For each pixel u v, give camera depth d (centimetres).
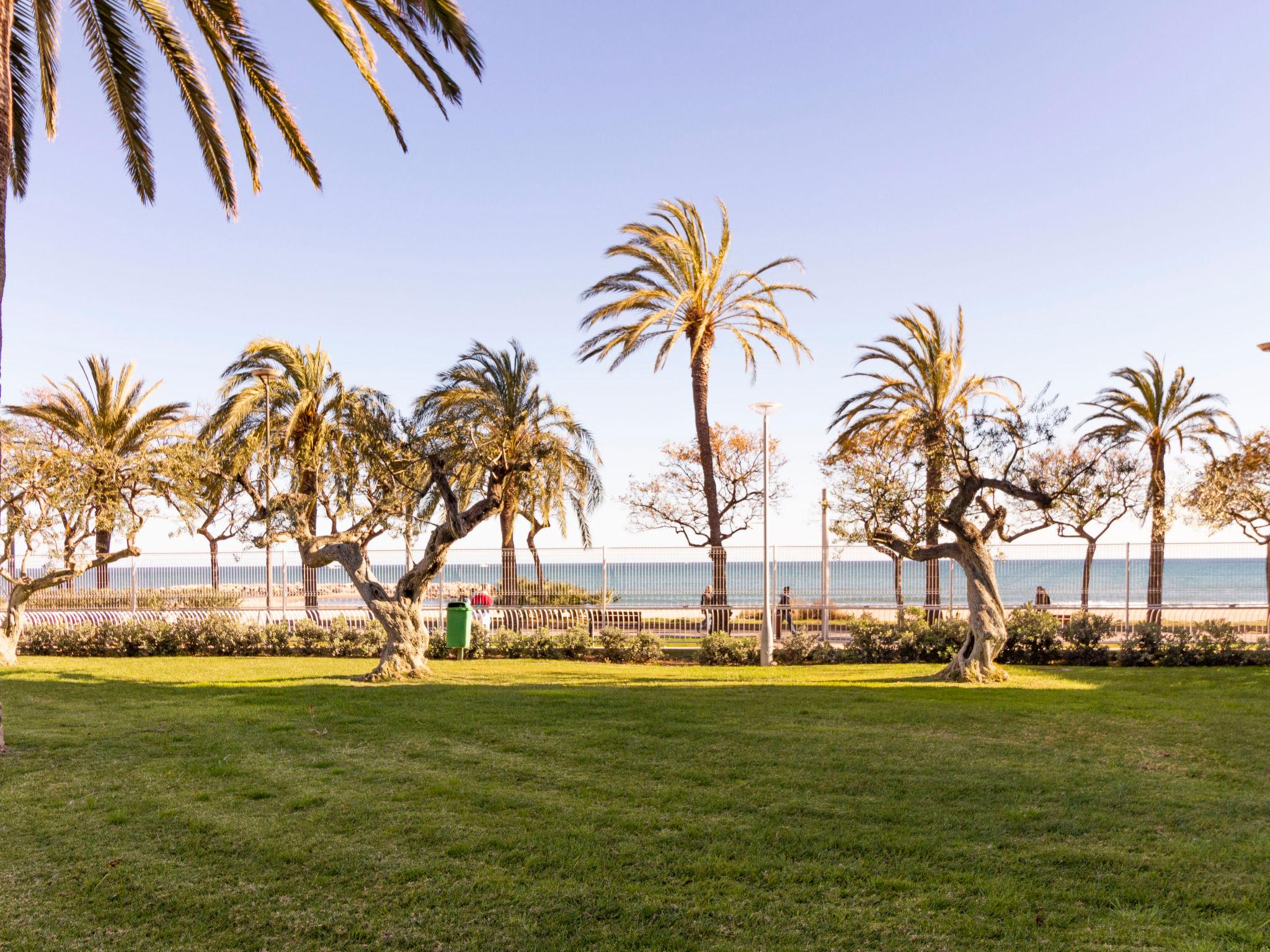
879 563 2105
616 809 633
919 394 2598
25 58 1031
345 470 1639
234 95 1005
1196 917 440
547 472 2639
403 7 932
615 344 2444
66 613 2295
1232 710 1080
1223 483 1889
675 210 2427
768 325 2481
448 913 450
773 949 409
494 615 2167
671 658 1939
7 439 1714
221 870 514
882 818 608
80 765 784
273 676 1538
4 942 418
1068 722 989
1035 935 420
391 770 763
